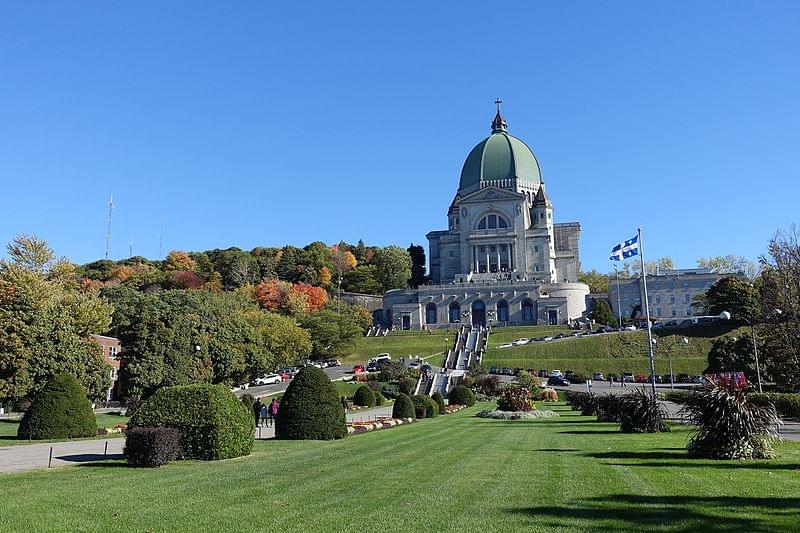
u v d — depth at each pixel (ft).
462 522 48.42
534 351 403.34
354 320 479.00
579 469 73.56
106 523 49.73
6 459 93.97
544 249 589.73
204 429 86.69
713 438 82.23
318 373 119.75
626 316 536.42
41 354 187.52
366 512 52.11
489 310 532.73
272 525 48.34
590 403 177.99
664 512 50.98
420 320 538.88
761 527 46.39
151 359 232.12
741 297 404.16
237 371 271.28
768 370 251.19
